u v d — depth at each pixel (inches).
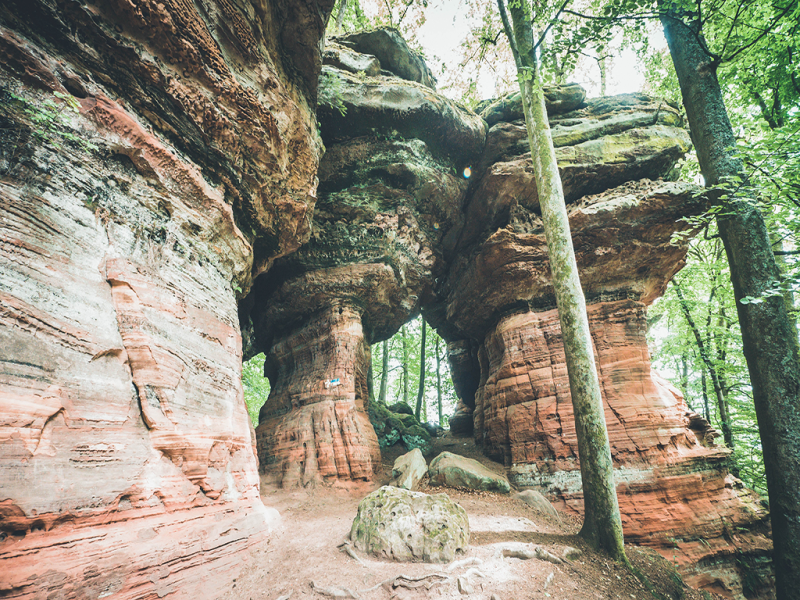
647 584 257.9
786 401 233.3
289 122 302.4
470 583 198.1
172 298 214.2
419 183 501.7
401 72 510.0
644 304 518.9
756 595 366.6
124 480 155.9
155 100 218.5
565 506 411.5
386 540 224.2
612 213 473.4
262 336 563.8
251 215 311.4
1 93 150.3
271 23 277.3
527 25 375.9
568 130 516.4
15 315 133.6
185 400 203.2
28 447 126.2
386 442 622.8
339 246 494.9
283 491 392.8
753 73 435.5
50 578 119.1
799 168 225.5
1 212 139.0
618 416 436.5
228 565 191.8
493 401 520.1
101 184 185.2
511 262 510.3
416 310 639.8
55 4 171.8
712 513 398.0
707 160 287.7
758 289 249.4
